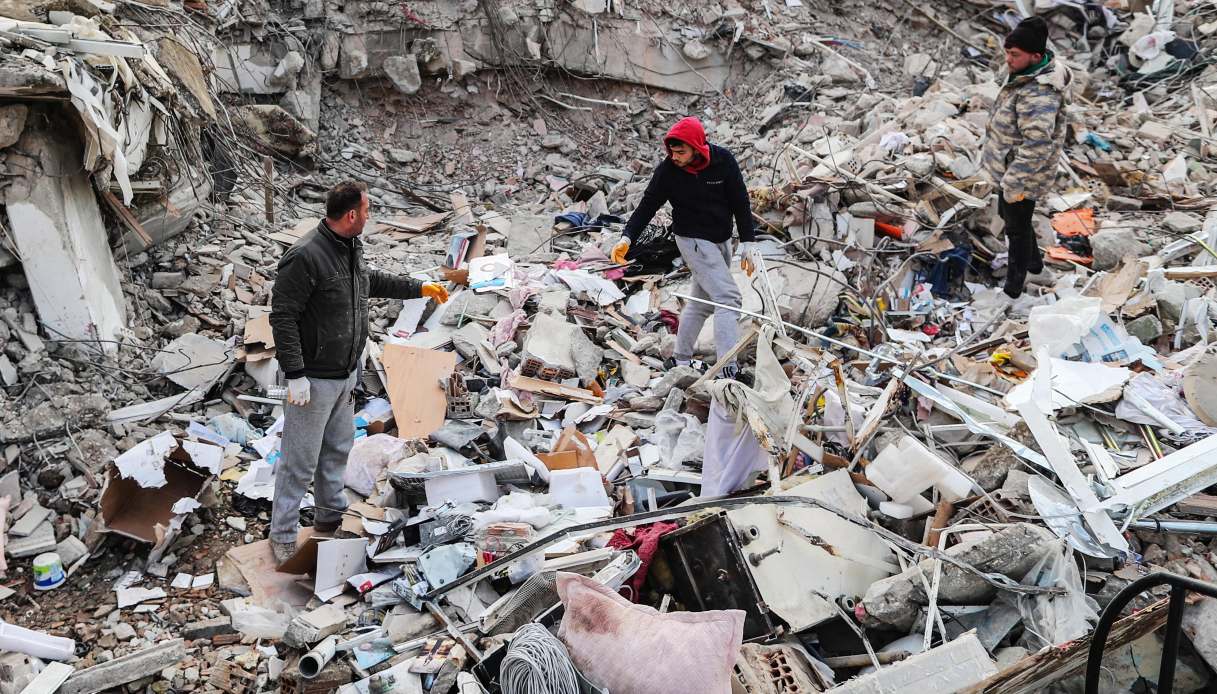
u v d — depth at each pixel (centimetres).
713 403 429
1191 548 373
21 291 476
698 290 531
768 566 370
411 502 453
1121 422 427
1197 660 313
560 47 1064
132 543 415
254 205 768
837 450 447
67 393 464
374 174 966
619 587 347
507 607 358
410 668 334
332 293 363
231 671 350
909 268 650
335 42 983
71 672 337
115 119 508
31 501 418
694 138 477
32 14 525
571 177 1008
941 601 351
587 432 519
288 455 392
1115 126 848
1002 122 582
